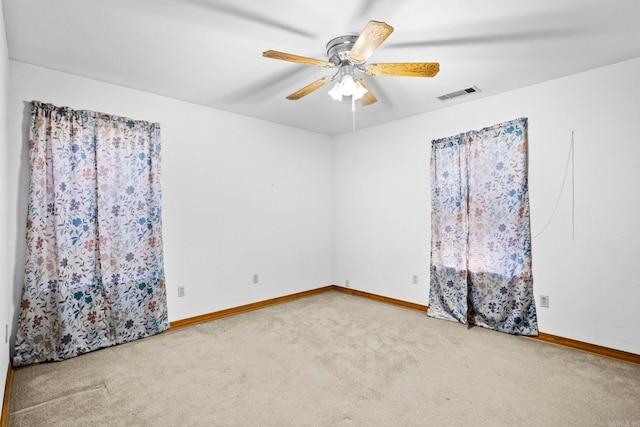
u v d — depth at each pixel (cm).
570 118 295
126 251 310
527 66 275
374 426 191
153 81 302
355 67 231
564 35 226
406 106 373
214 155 381
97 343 291
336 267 510
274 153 439
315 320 371
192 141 362
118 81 302
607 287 279
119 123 308
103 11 197
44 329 267
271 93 332
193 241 364
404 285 423
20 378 243
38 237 265
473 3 189
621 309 273
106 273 299
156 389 229
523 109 321
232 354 284
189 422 195
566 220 299
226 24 211
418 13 199
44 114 269
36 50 245
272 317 382
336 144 507
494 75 292
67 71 280
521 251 321
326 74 287
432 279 387
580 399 215
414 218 412
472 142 352
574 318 295
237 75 289
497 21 208
